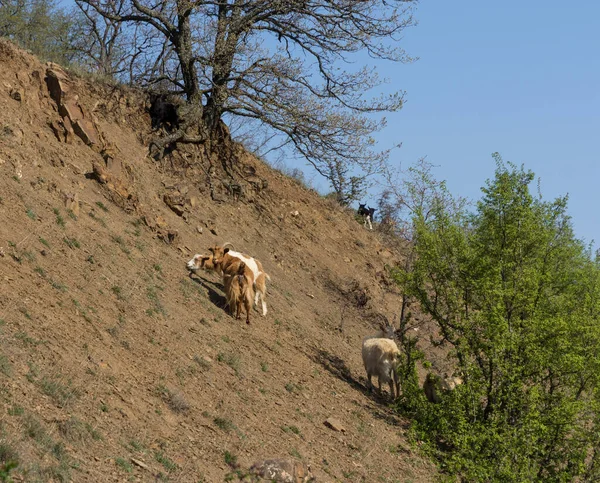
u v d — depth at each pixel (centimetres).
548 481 1285
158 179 2048
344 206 3138
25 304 933
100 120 2041
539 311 1390
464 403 1352
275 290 1970
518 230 1453
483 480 1196
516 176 1505
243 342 1409
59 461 656
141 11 2319
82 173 1620
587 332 1368
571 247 1588
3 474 530
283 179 2886
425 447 1260
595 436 1288
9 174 1328
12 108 1589
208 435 924
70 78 2031
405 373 1541
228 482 814
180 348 1158
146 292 1287
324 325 1994
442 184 1636
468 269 1495
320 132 2270
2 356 768
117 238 1441
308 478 930
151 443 814
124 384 912
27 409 708
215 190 2302
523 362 1352
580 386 1416
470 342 1408
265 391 1219
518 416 1310
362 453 1185
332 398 1417
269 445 999
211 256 1595
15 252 1060
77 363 878
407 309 2559
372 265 2759
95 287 1152
